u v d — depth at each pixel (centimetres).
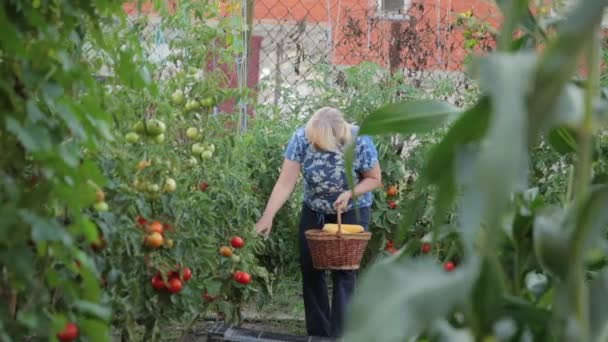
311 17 998
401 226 186
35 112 215
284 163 709
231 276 594
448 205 147
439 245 390
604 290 136
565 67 104
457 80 907
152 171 473
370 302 102
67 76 228
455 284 103
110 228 393
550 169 755
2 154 237
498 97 96
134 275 484
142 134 470
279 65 891
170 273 503
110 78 378
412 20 905
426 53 894
